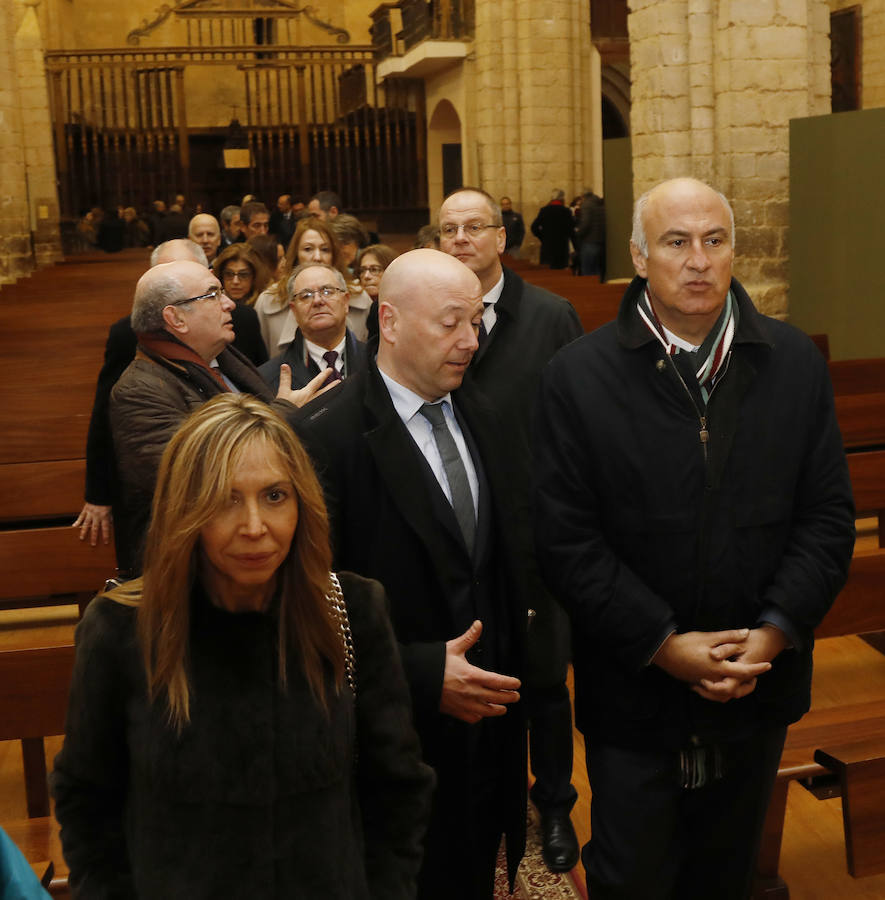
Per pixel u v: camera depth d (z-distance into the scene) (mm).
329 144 22891
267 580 1703
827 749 2766
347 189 22516
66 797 1728
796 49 8945
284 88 25703
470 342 2406
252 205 9094
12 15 16000
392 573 2424
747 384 2381
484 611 2496
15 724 3016
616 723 2457
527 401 3287
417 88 21016
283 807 1659
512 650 2557
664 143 9219
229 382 3613
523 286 3455
